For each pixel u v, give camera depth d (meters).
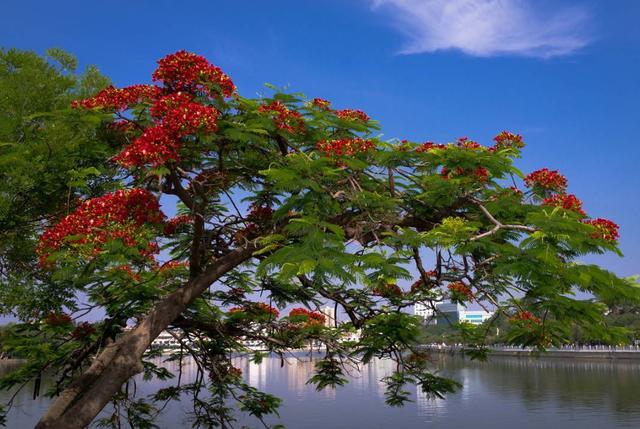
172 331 13.41
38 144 9.66
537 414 38.72
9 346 11.55
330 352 14.22
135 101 9.83
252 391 14.66
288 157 9.02
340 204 10.02
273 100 9.84
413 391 52.03
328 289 12.58
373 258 7.43
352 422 35.97
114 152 11.02
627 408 40.09
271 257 6.89
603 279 7.64
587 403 42.91
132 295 11.46
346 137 10.70
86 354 12.02
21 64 11.80
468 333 13.41
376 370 80.94
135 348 9.52
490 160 9.66
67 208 10.13
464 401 45.31
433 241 8.12
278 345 13.41
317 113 10.26
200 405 14.24
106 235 8.02
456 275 10.62
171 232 11.77
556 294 8.30
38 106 11.26
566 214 8.73
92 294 11.76
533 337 11.08
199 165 10.61
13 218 10.13
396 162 10.23
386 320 12.83
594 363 83.12
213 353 14.13
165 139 8.20
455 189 9.62
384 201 9.61
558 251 7.90
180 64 8.92
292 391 53.53
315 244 7.05
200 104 8.99
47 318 11.79
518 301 10.26
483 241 8.23
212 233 11.16
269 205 11.42
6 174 9.40
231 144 9.52
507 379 61.72
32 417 29.97
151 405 14.95
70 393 9.95
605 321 8.92
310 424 35.22
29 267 11.28
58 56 12.95
